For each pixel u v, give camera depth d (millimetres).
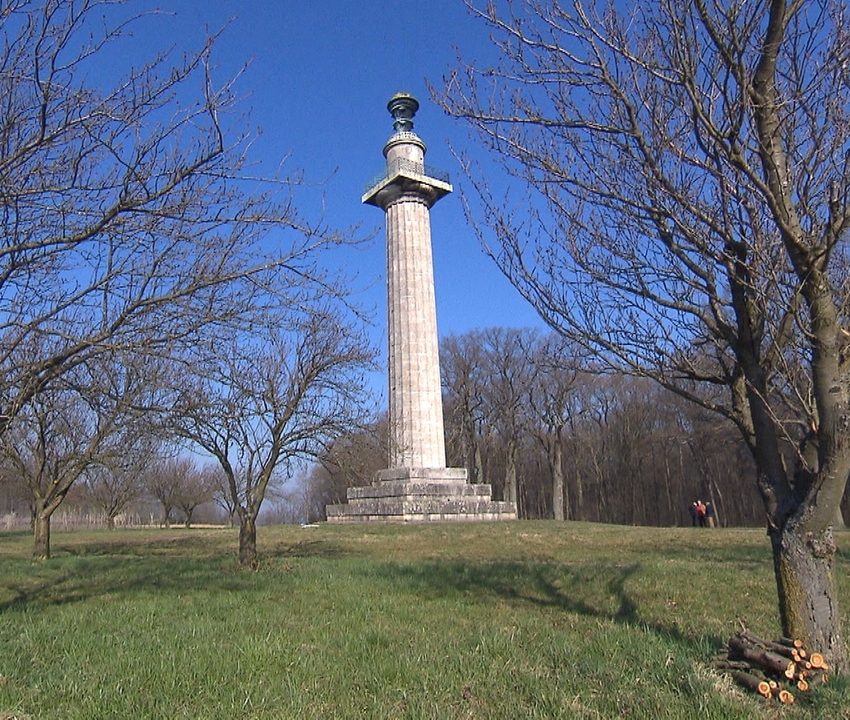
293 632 8195
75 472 20016
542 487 65062
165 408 9617
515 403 52562
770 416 6188
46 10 6316
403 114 39031
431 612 9711
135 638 7930
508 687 5883
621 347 7203
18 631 8484
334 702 5574
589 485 63812
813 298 5750
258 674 6336
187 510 56844
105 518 57281
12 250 7125
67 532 40656
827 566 5953
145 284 8000
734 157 5781
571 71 6492
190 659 6840
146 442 19703
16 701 5617
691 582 11781
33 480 20531
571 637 7820
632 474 56219
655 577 12391
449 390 55875
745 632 6363
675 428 54250
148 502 67562
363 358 16703
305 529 31250
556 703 5426
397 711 5301
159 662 6730
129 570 16078
